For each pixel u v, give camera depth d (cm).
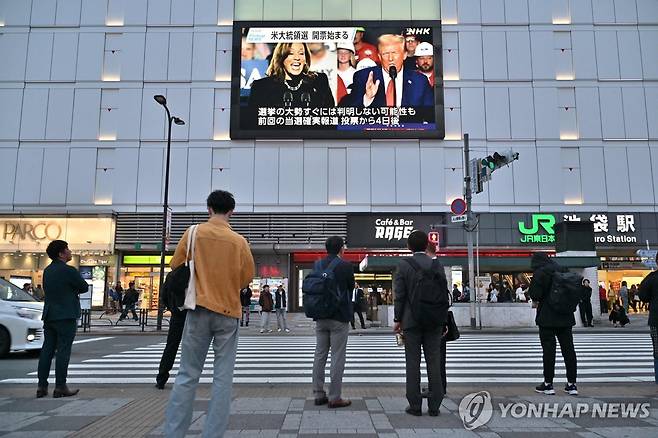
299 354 1194
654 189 3117
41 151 3136
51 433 473
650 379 811
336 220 3089
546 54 3222
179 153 3139
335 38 3167
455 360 1066
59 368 655
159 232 3069
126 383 793
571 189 3111
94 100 3178
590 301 2045
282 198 3106
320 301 571
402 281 545
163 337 1730
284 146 3150
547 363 657
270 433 464
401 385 768
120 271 3091
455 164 3130
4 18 3241
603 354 1166
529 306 2048
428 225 3069
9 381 802
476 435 459
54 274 660
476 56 3206
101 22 3247
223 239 416
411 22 3183
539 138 3150
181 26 3238
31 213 3011
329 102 3128
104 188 3109
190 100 3177
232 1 3244
